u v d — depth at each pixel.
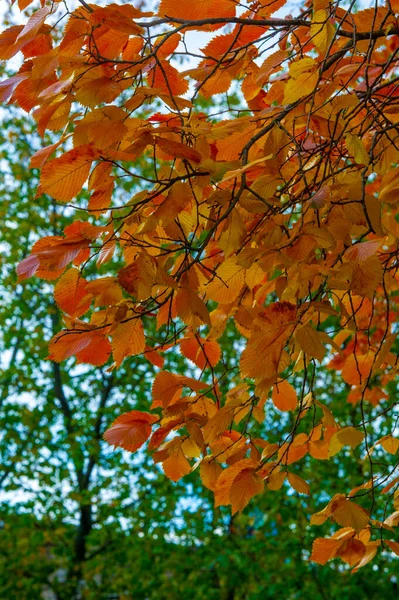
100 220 12.40
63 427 12.77
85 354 2.08
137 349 2.12
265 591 9.29
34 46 2.04
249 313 2.45
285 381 2.38
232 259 2.07
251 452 2.31
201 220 2.29
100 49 1.98
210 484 2.38
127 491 11.60
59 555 11.95
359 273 1.69
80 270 1.99
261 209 1.89
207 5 2.17
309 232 1.79
